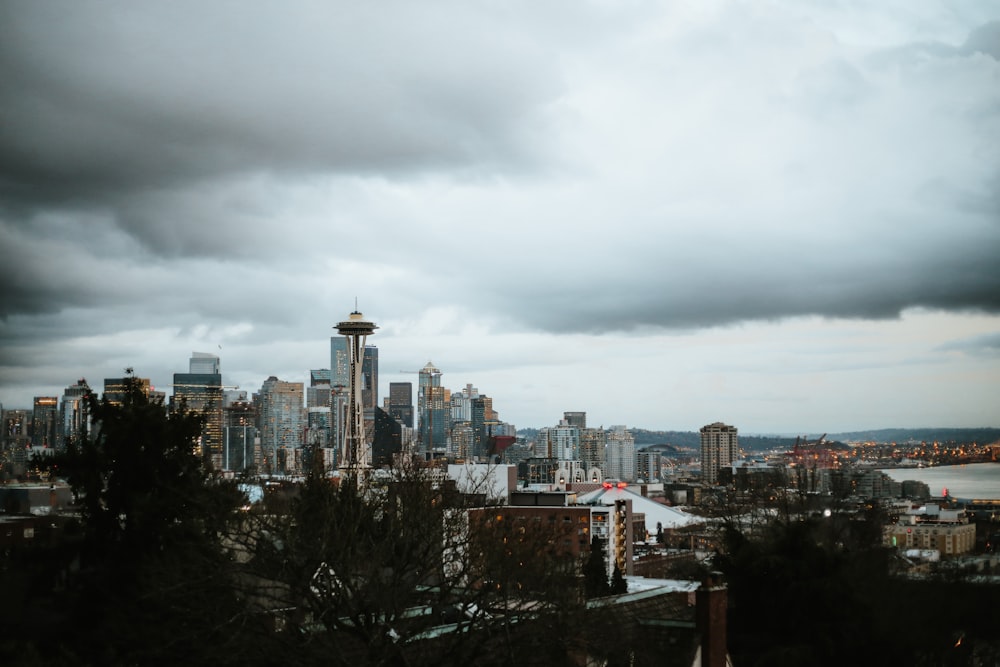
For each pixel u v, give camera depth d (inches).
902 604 2345.0
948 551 6097.4
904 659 2165.4
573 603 1600.6
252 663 1424.7
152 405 1840.6
